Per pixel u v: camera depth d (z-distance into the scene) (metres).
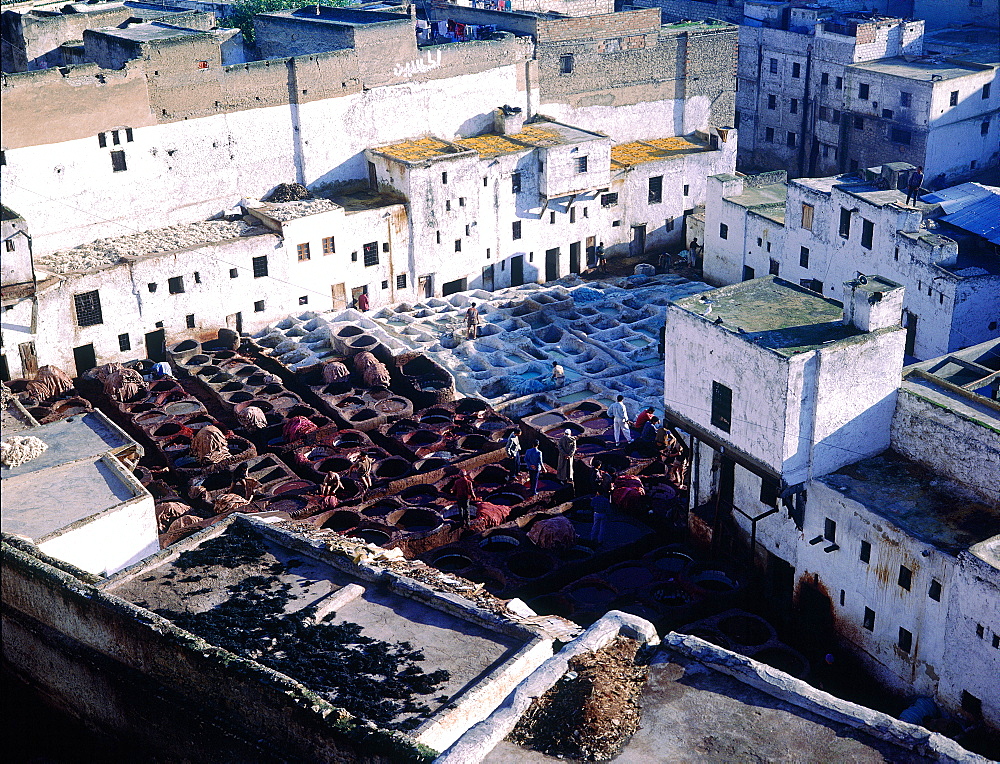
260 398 50.94
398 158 61.53
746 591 37.22
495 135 67.81
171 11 76.38
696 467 39.19
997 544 29.97
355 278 61.09
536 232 66.00
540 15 74.19
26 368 51.47
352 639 24.81
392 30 62.66
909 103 72.94
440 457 45.66
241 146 60.00
